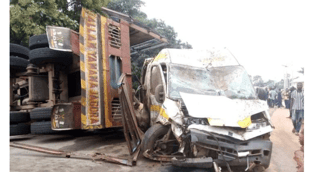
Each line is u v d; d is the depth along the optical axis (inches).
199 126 152.0
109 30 258.8
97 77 238.7
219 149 145.7
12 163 169.0
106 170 158.2
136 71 359.9
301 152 182.5
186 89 187.9
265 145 147.3
